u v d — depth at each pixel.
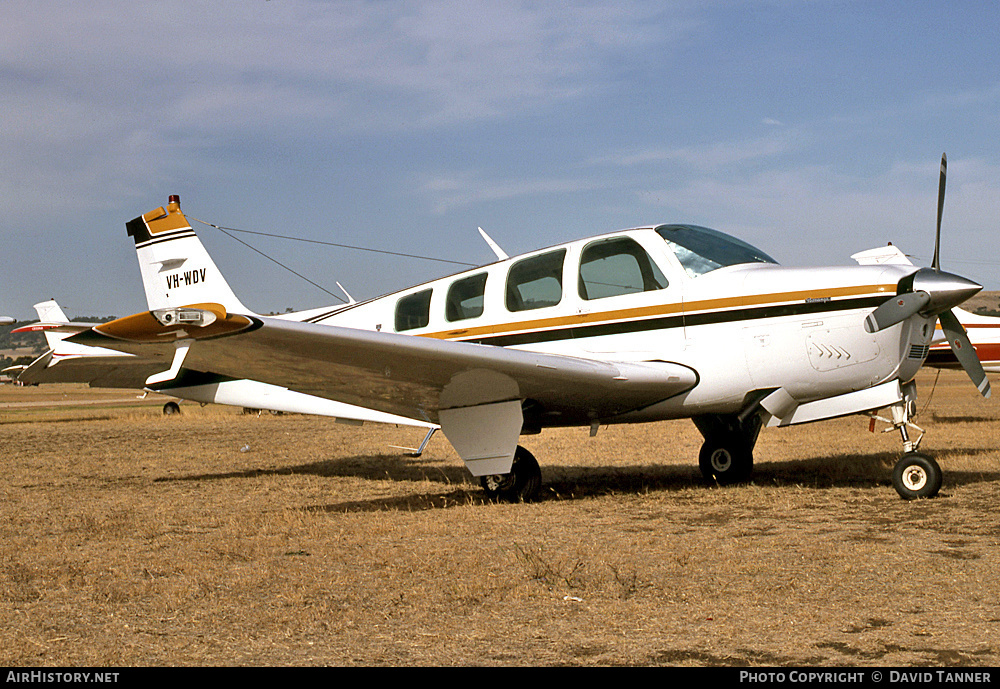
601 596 3.54
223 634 3.13
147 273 10.42
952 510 5.45
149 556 4.57
